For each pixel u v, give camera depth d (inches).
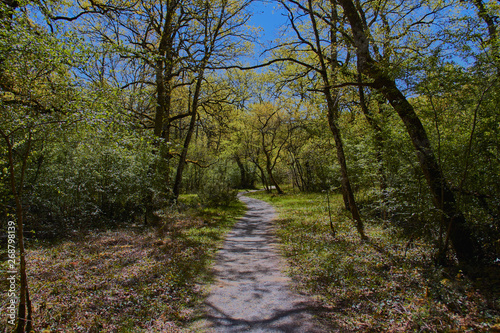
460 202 244.7
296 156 1316.4
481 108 231.0
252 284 237.3
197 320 174.1
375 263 258.2
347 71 387.9
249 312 184.1
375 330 151.2
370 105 415.2
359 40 323.3
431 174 249.1
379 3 444.1
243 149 1566.2
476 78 214.2
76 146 350.6
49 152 362.3
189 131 726.5
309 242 365.7
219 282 242.5
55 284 217.9
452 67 224.5
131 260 288.4
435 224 266.8
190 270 265.3
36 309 172.9
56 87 155.1
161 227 466.9
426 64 228.2
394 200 293.3
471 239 236.1
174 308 189.3
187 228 481.1
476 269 211.9
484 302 163.0
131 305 188.9
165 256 305.0
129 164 473.4
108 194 475.8
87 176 428.5
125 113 193.5
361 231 365.7
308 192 1219.2
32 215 397.4
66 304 183.9
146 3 574.6
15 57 137.9
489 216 238.1
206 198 824.3
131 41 584.1
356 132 525.3
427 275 213.5
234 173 1797.5
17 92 152.1
